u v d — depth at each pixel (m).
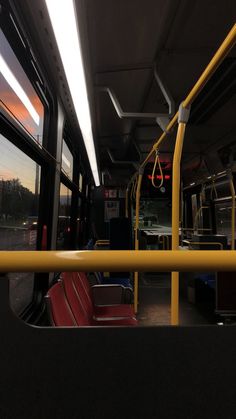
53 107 3.26
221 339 0.63
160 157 6.73
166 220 7.84
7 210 2.22
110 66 3.00
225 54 1.17
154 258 0.62
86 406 0.60
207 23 2.44
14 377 0.60
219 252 0.64
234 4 2.22
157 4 2.19
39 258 0.60
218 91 3.54
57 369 0.60
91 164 6.65
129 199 7.37
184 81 3.38
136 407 0.60
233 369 0.62
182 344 0.62
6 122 1.95
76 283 2.50
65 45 1.89
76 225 5.98
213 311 4.58
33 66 2.47
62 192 4.57
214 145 5.81
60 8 1.57
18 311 2.55
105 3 2.15
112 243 4.93
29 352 0.60
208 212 7.01
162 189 6.26
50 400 0.60
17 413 0.59
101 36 2.53
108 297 3.31
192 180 7.76
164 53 2.83
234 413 0.61
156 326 0.62
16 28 2.02
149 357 0.61
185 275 5.43
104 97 3.73
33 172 2.89
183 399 0.61
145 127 4.98
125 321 2.78
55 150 3.33
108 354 0.61
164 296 5.41
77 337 0.61
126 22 2.37
